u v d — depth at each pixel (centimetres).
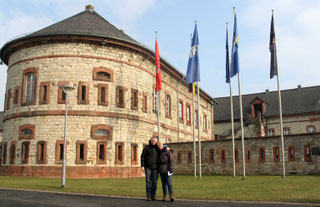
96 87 2852
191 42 2627
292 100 5959
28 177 2605
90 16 3306
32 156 2734
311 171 2680
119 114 2931
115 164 2838
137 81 3153
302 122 5641
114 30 3180
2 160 3014
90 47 2886
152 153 1232
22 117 2853
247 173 2942
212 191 1497
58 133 2727
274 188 1595
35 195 1362
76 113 2759
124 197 1317
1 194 1390
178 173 3294
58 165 2670
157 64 2884
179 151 3328
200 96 5147
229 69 2633
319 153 2670
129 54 3089
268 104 6062
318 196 1268
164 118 3719
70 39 2842
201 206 1073
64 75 2809
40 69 2855
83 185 1856
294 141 2778
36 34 2855
